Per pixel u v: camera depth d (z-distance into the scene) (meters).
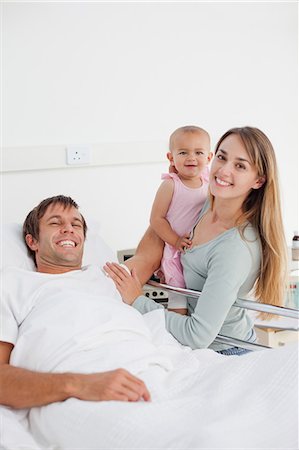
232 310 1.90
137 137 2.81
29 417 1.47
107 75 2.73
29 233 1.92
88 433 1.31
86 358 1.50
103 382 1.38
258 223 1.84
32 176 2.63
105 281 1.89
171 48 2.83
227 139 1.82
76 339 1.53
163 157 2.85
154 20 2.79
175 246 2.03
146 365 1.51
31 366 1.52
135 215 2.85
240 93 2.99
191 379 1.52
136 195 2.84
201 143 2.09
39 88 2.61
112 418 1.31
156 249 2.12
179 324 1.81
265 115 3.06
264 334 2.21
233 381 1.46
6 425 1.39
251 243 1.81
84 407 1.35
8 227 2.00
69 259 1.85
